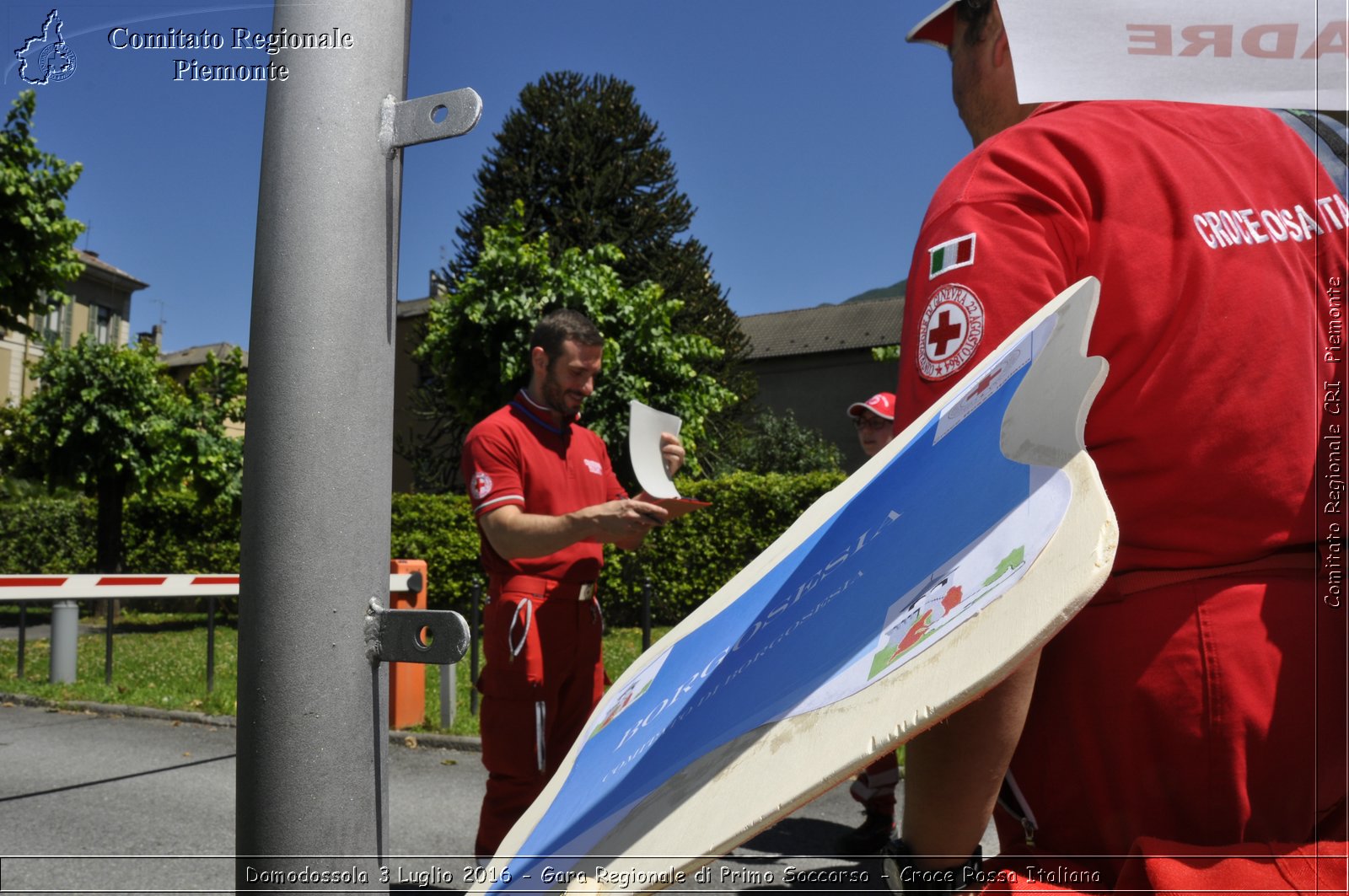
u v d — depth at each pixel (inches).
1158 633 32.6
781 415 1400.1
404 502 524.4
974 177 36.2
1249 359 33.7
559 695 115.1
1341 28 34.1
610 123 763.4
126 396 552.7
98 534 561.9
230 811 156.3
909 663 17.1
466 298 503.2
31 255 414.9
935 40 51.3
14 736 220.8
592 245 732.7
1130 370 33.7
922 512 21.9
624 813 23.2
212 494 563.5
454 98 40.0
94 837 141.3
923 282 35.4
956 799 30.2
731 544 486.9
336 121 39.6
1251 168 37.1
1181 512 33.2
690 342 534.9
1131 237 33.8
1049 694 34.5
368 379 39.7
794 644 22.9
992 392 22.2
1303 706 32.7
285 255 38.9
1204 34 33.6
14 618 550.6
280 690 37.6
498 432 113.7
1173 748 32.2
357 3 40.6
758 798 17.5
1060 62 33.6
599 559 117.6
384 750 39.9
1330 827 35.0
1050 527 16.4
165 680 292.4
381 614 39.1
